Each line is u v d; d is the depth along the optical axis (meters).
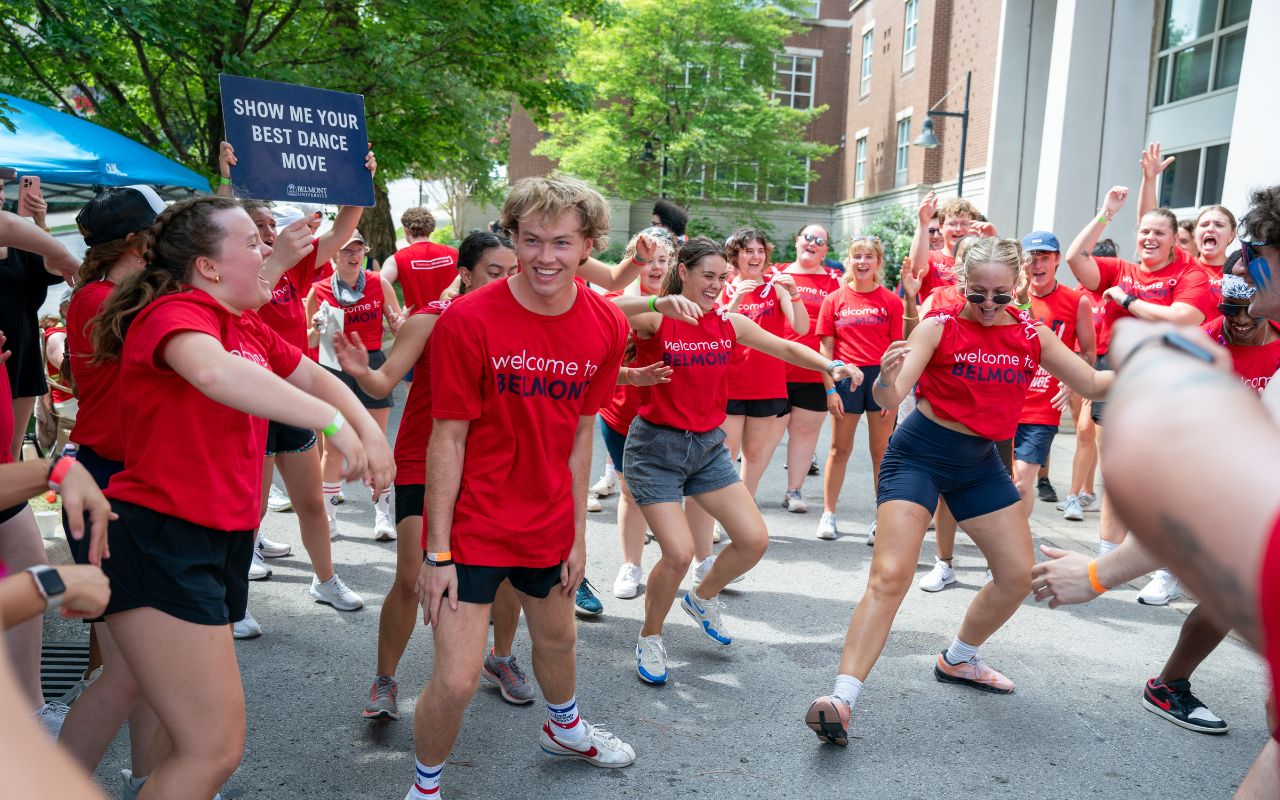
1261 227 2.04
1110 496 0.62
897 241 25.09
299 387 2.67
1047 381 5.80
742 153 31.28
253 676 4.09
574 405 2.89
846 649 3.55
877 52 31.77
